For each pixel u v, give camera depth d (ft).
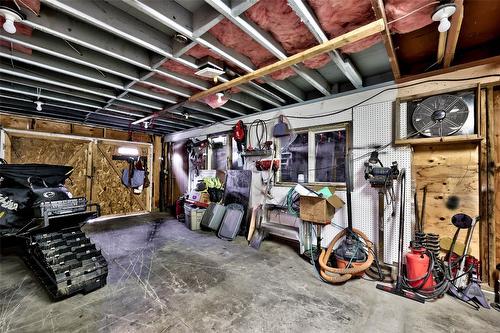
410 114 8.21
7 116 13.71
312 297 6.86
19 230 8.60
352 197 9.63
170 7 5.47
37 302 6.56
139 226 15.43
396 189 8.43
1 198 9.39
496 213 7.18
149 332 5.34
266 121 13.15
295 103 11.77
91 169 16.90
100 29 6.67
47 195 9.46
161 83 9.62
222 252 10.62
